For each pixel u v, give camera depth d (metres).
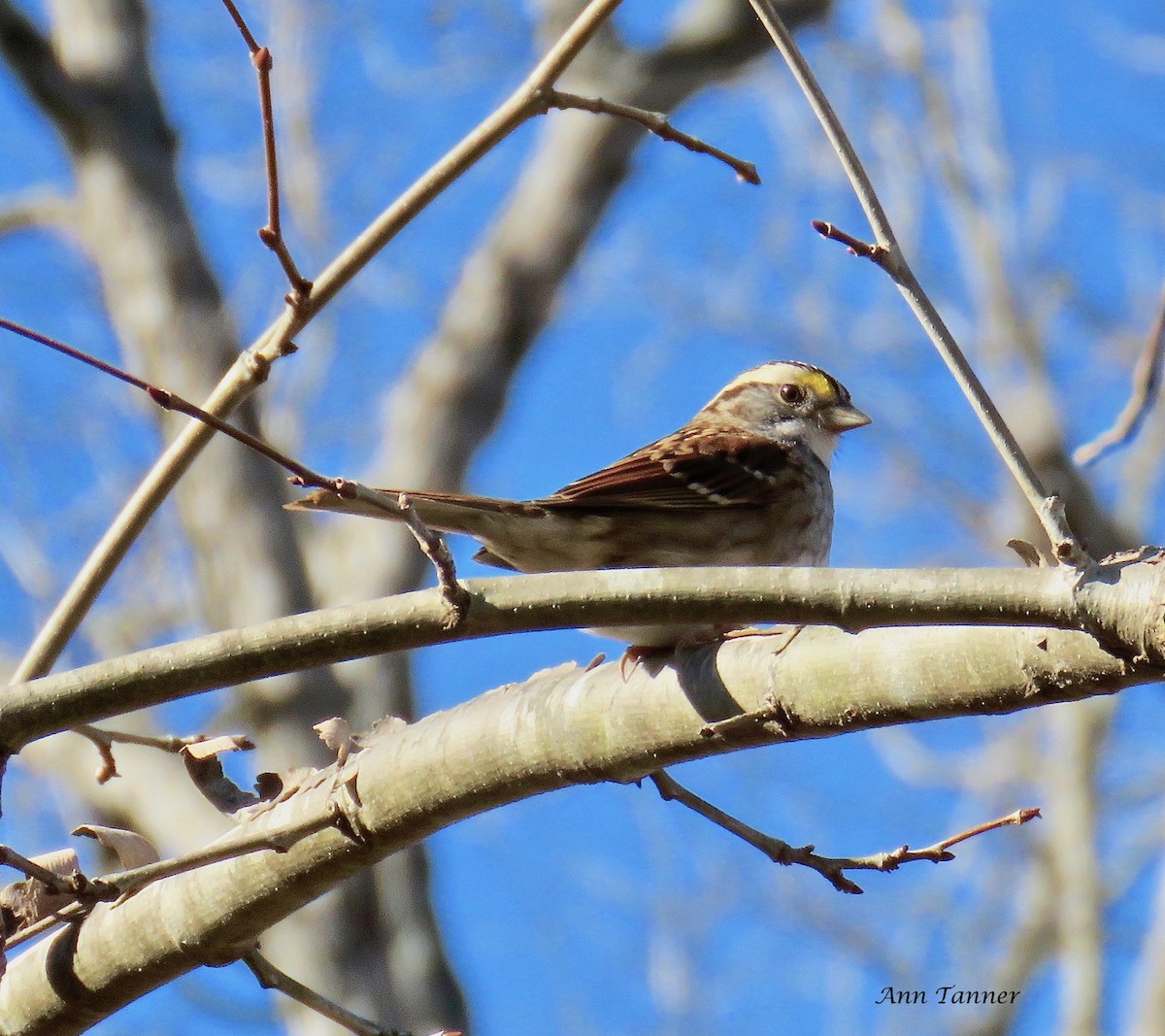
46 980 6.08
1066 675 4.55
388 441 17.62
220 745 6.36
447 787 5.70
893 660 4.91
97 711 5.37
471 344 17.89
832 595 4.70
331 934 14.29
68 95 16.11
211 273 16.12
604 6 6.05
